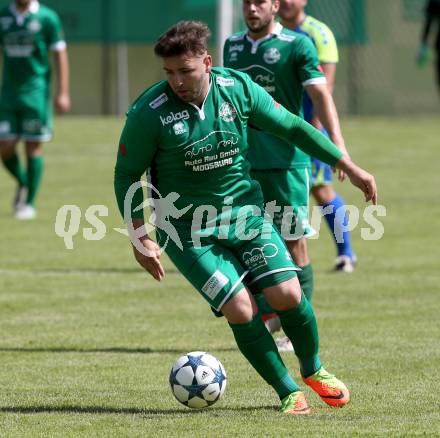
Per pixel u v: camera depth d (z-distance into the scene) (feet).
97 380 74.84
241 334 64.39
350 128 291.58
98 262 126.21
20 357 82.17
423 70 339.36
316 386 67.05
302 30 94.73
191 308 101.40
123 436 59.67
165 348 85.20
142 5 309.63
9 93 157.99
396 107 337.93
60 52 160.45
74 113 323.16
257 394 70.44
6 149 158.61
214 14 296.71
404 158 231.30
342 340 86.89
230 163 64.49
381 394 69.92
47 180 201.67
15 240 140.77
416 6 334.85
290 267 65.10
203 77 61.82
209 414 64.90
